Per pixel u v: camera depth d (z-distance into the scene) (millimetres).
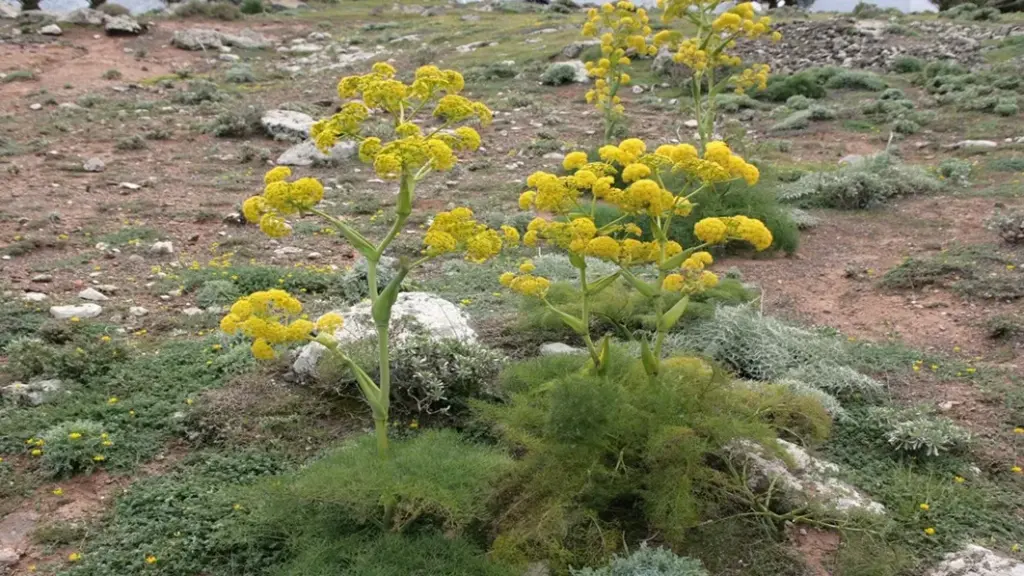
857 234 11422
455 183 14633
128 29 32719
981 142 16047
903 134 17781
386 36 36281
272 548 4727
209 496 5172
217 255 10453
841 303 8852
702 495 4766
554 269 9312
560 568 4359
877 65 25406
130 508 5039
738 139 13445
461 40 33500
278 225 4086
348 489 4113
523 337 7430
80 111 20078
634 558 4309
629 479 4645
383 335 4305
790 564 4543
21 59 26609
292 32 38438
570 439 4512
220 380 6605
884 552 4488
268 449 5742
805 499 4832
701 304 7734
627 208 4547
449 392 6172
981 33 28750
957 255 9766
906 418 5992
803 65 26391
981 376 6770
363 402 6305
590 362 5180
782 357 6965
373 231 11641
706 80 23422
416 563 4125
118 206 12531
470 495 4211
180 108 21328
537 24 35531
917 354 7254
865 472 5496
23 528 4898
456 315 7293
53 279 9109
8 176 13883
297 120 18531
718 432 4633
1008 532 4844
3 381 6531
